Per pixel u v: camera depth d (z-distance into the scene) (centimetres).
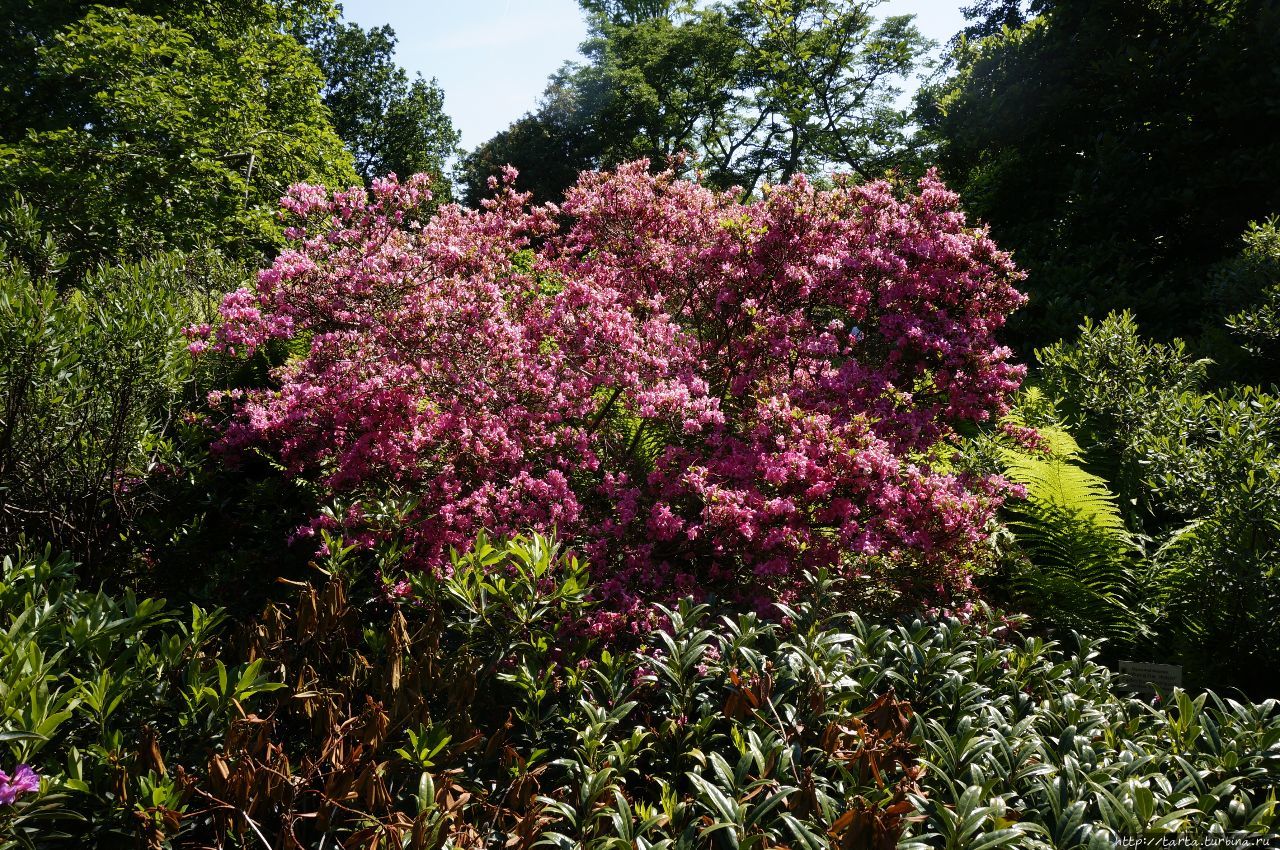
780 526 397
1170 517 595
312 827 207
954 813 180
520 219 631
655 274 578
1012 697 271
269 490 499
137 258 945
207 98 1369
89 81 1491
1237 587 423
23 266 473
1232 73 1021
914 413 455
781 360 505
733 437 466
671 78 2834
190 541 452
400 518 383
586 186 611
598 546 412
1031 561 521
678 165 630
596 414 512
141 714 208
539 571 258
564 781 238
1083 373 692
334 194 483
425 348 448
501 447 431
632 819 185
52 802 169
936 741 233
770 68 2348
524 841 182
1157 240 1084
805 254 507
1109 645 472
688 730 235
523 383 456
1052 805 195
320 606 253
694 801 204
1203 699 254
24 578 232
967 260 470
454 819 188
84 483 422
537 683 251
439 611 261
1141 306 941
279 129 1599
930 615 338
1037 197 1178
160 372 468
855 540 395
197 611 228
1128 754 226
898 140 2148
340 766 192
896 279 479
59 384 405
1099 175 1082
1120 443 634
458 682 233
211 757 197
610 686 246
